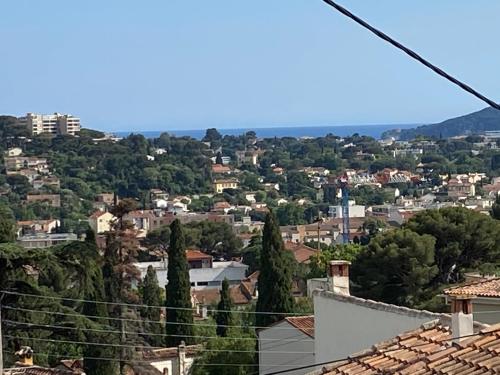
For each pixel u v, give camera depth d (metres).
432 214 54.78
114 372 43.56
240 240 156.25
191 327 63.47
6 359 32.53
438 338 18.11
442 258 53.84
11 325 31.30
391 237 51.56
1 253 29.67
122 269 63.59
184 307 63.94
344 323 24.09
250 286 106.38
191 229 153.50
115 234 64.06
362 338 23.52
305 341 32.81
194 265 135.62
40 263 30.59
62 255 31.27
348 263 25.58
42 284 34.97
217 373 46.62
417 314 21.98
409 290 50.78
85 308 43.12
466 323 17.38
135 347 46.94
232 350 46.69
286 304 54.06
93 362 42.97
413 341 18.30
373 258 51.00
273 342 33.75
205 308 91.88
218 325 58.91
